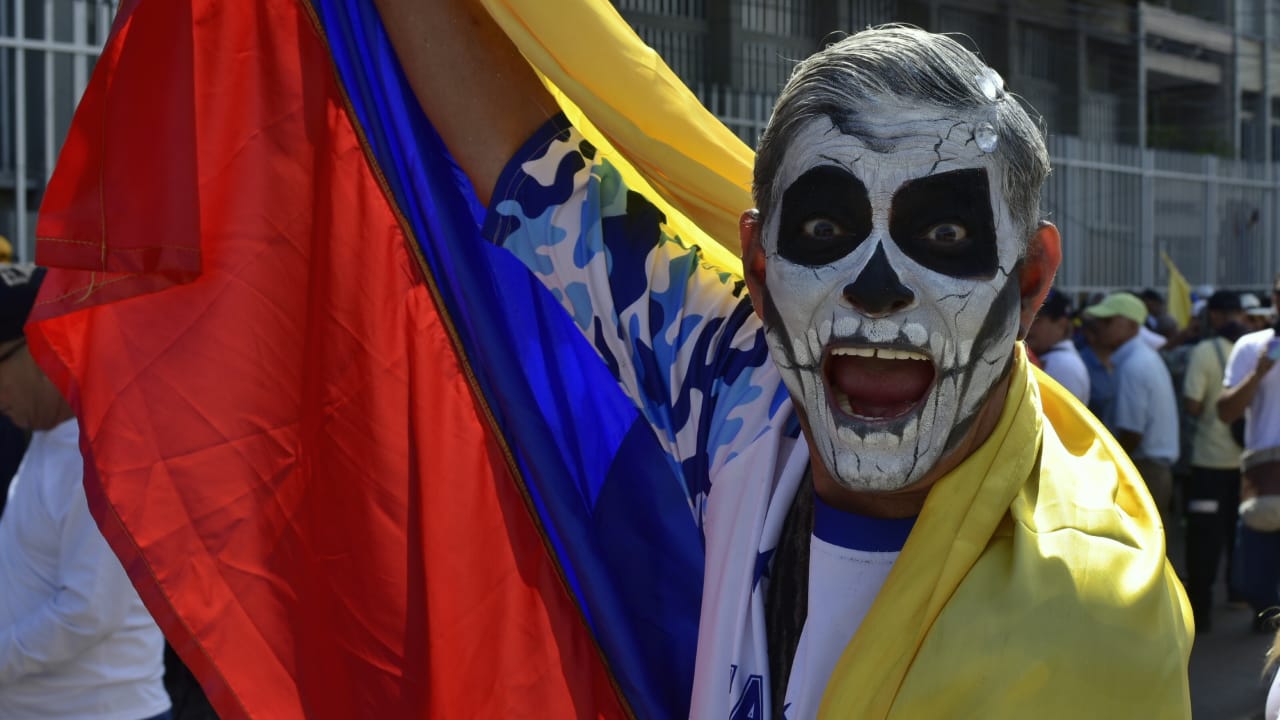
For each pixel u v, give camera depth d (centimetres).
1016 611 123
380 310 182
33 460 232
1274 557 461
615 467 177
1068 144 1162
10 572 232
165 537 169
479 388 182
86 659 229
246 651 169
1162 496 554
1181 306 1044
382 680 177
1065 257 1158
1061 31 1180
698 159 166
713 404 162
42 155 490
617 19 167
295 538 175
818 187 134
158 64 171
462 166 174
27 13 486
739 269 169
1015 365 141
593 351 179
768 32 795
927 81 131
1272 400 456
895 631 128
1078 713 119
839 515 141
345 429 180
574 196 170
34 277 236
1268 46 1656
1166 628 124
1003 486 133
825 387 136
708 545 155
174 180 170
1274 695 145
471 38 172
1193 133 1568
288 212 180
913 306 131
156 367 172
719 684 147
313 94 183
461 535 180
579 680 178
